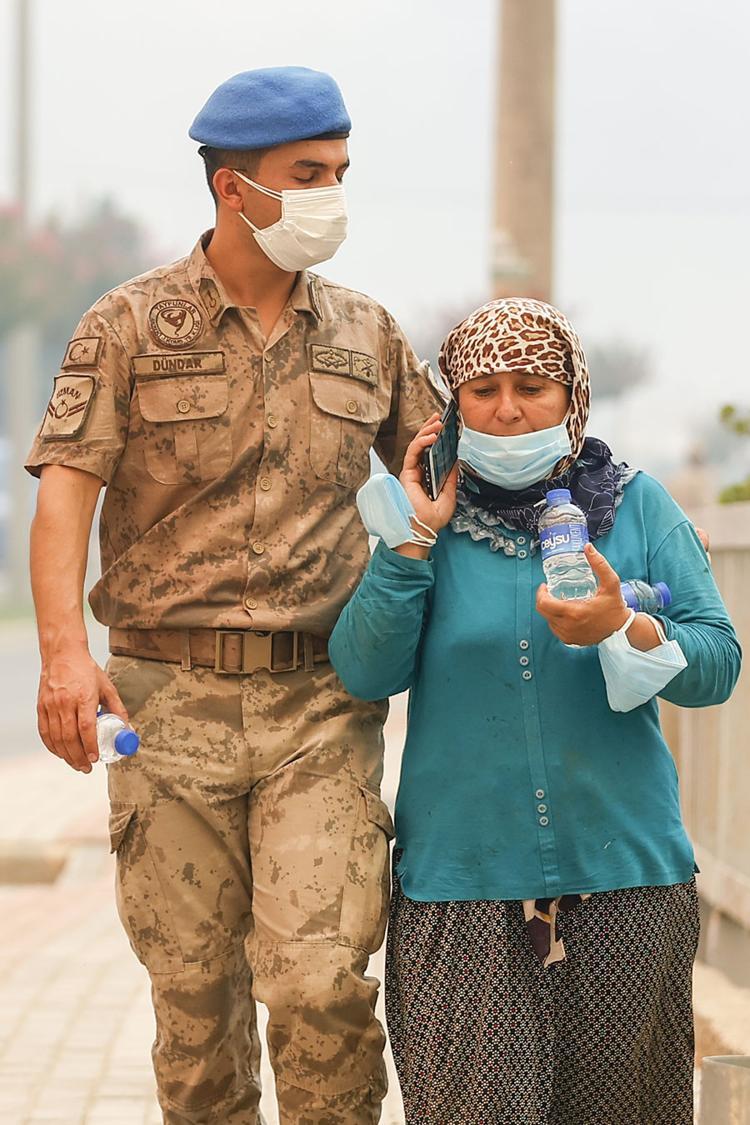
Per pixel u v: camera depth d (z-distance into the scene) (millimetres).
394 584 9648
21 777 36250
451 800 9750
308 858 10086
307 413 10570
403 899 9984
